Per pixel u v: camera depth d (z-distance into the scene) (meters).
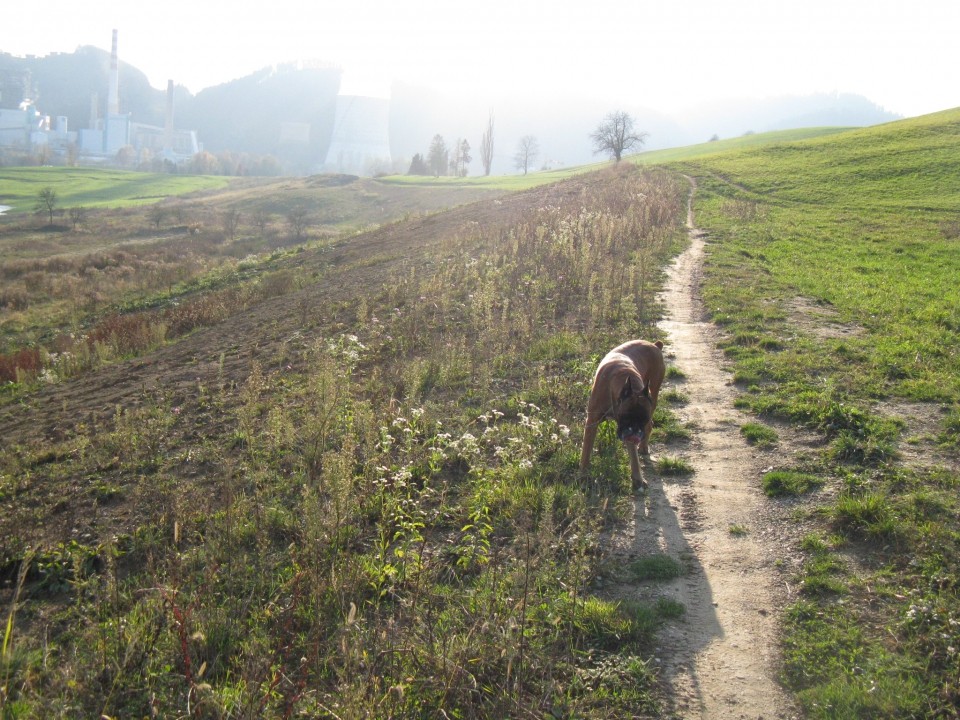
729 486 7.74
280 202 94.12
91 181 139.50
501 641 5.05
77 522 7.94
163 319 22.53
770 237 25.55
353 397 10.81
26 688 5.05
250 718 4.30
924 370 10.79
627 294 16.03
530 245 21.59
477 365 11.99
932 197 33.88
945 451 8.13
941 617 5.29
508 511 7.14
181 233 72.56
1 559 7.04
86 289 36.09
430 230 35.91
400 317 15.77
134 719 4.76
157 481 8.33
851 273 19.59
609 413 7.77
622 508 7.25
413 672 4.87
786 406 9.59
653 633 5.43
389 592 5.98
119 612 5.99
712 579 6.12
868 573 6.03
